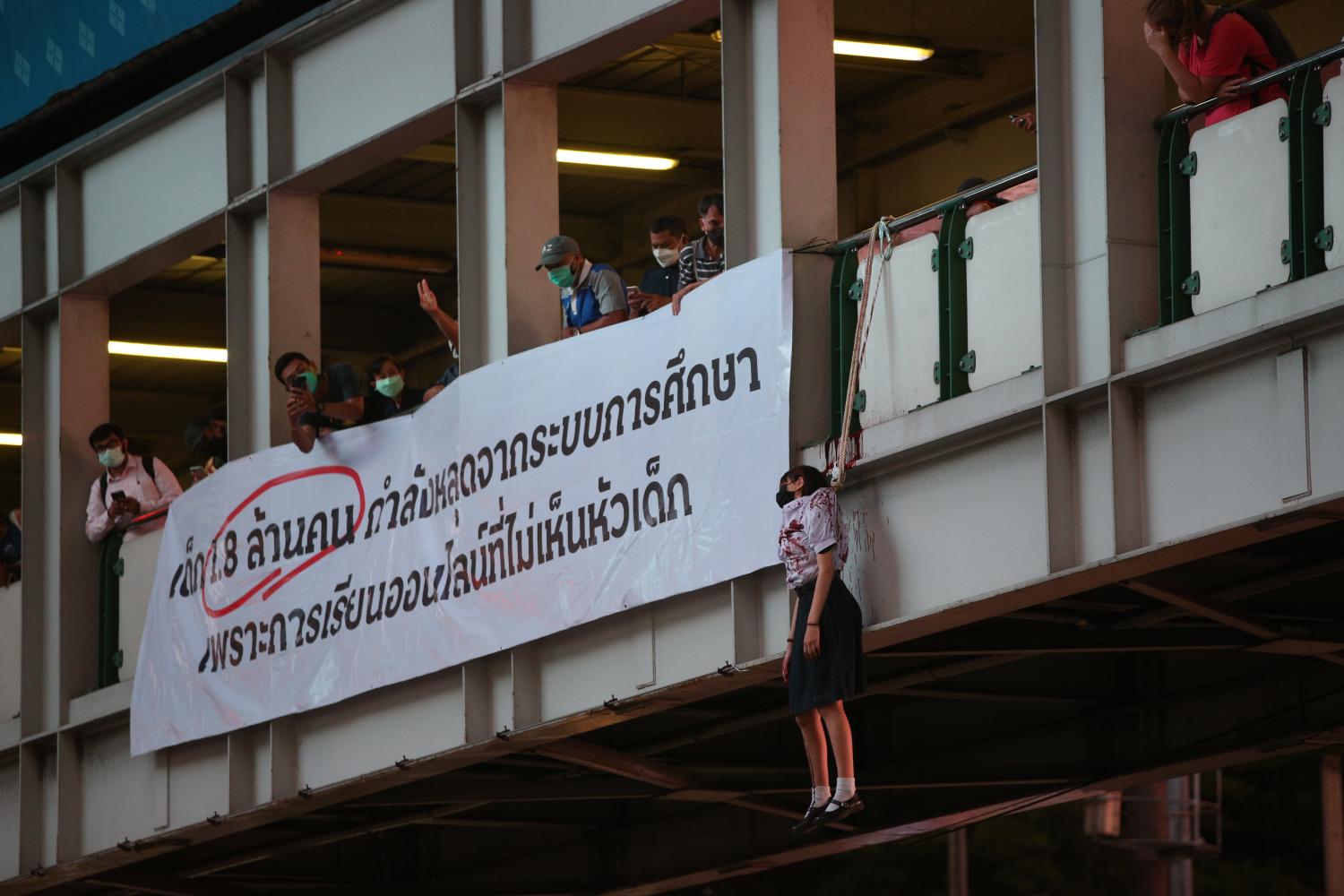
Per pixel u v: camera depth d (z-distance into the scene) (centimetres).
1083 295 2236
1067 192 2272
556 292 3042
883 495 2448
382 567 3123
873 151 4166
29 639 3878
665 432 2672
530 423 2891
